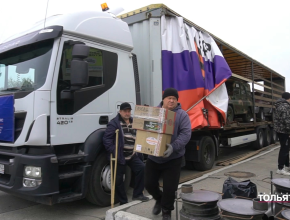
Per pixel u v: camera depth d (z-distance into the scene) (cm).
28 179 366
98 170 437
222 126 696
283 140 603
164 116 294
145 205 406
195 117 559
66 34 405
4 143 393
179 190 483
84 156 408
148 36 557
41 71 389
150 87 547
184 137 314
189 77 559
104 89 454
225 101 655
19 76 412
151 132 301
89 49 400
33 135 364
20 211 446
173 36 572
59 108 389
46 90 376
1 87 436
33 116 368
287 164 636
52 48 392
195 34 612
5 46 451
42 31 401
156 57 546
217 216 278
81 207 464
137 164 440
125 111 434
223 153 1085
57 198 375
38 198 375
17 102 385
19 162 371
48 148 374
